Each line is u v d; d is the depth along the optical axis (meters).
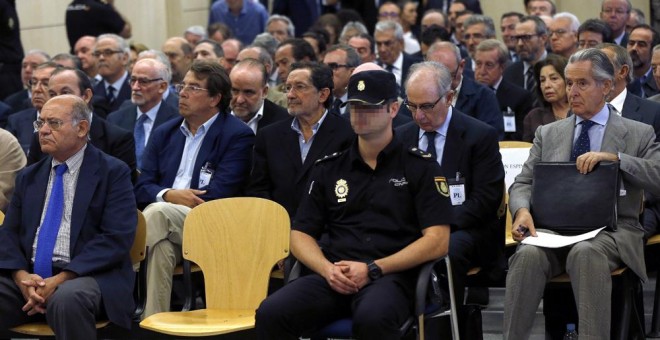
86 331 5.86
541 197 6.17
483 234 6.46
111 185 6.20
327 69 6.96
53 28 13.57
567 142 6.38
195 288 6.98
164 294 6.51
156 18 14.51
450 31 12.34
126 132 7.48
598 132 6.33
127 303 6.05
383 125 5.57
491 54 9.19
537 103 8.85
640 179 6.04
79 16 12.00
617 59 7.12
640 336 6.41
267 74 7.81
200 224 6.23
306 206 5.78
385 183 5.62
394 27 10.51
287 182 6.88
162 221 6.56
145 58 8.47
